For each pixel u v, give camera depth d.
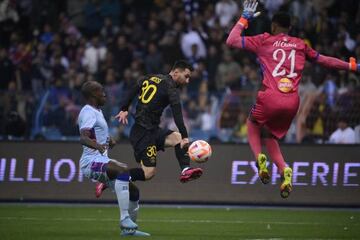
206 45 61.94
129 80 57.03
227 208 44.16
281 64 29.48
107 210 42.06
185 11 65.62
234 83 56.12
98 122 30.42
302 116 50.19
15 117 51.84
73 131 52.22
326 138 50.03
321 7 62.75
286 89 29.34
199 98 52.97
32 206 44.16
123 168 30.17
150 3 69.25
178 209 43.34
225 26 62.25
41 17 68.12
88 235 30.80
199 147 30.94
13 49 63.19
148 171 31.81
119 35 61.97
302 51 29.81
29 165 46.97
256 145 30.30
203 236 30.92
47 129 52.31
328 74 54.06
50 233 31.52
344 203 45.41
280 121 29.97
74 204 45.69
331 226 35.41
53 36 65.06
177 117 30.97
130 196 31.02
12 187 46.75
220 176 46.25
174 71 31.97
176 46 60.47
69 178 46.62
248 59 59.06
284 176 30.02
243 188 46.00
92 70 61.12
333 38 60.44
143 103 31.97
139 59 60.53
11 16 67.19
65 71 61.03
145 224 35.69
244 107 52.00
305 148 46.25
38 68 60.94
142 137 31.88
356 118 49.62
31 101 52.56
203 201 46.00
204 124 52.47
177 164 46.41
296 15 61.12
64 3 69.19
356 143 46.75
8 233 31.44
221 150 46.53
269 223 36.50
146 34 64.06
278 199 45.66
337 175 45.84
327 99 50.12
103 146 29.91
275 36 29.89
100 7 67.62
